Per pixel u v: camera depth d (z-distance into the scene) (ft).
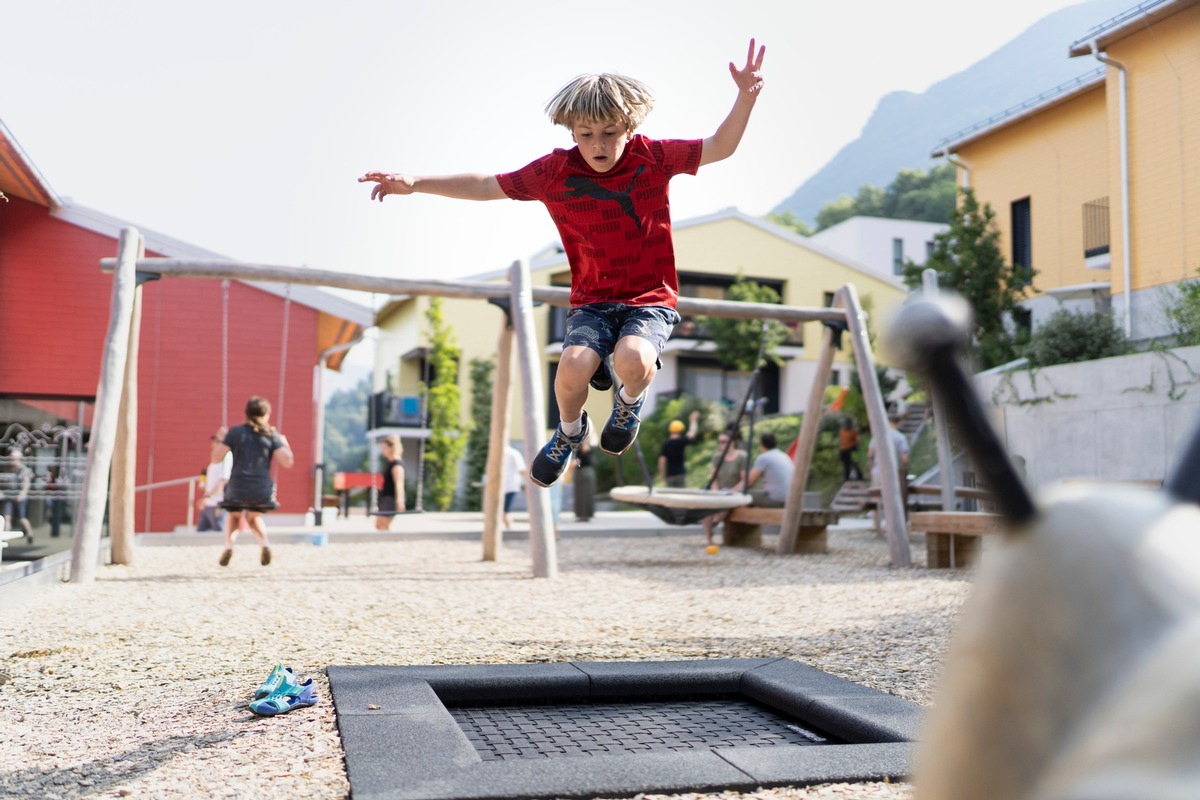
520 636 18.01
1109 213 58.75
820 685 13.20
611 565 32.40
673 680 13.92
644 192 11.43
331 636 17.83
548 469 11.63
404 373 94.07
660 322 11.27
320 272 29.32
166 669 14.92
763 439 41.83
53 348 49.78
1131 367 44.11
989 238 68.08
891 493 32.32
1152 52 51.78
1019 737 1.50
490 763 9.71
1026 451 50.14
